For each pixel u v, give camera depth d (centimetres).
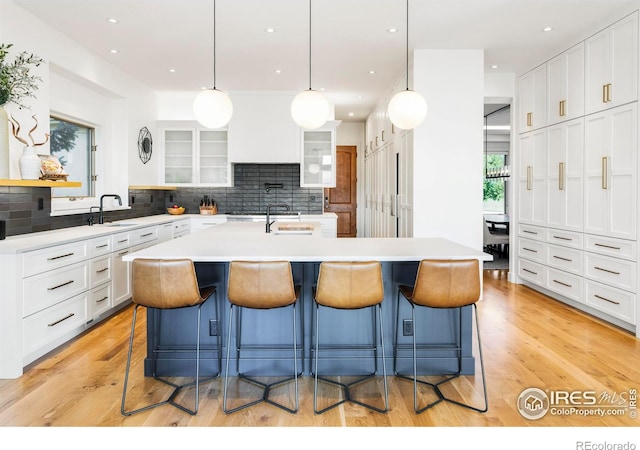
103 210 484
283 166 691
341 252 266
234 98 633
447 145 464
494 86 559
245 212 691
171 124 648
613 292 384
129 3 346
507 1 349
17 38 343
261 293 234
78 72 430
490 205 1140
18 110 343
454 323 287
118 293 411
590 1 350
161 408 238
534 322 401
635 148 355
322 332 284
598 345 340
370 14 371
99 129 516
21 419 225
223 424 221
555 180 473
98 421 223
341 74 545
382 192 674
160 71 530
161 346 282
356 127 905
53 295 309
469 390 262
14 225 349
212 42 433
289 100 634
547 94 486
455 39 431
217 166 658
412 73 469
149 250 271
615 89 376
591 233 411
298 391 261
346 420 226
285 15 372
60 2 341
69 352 321
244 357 283
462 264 236
